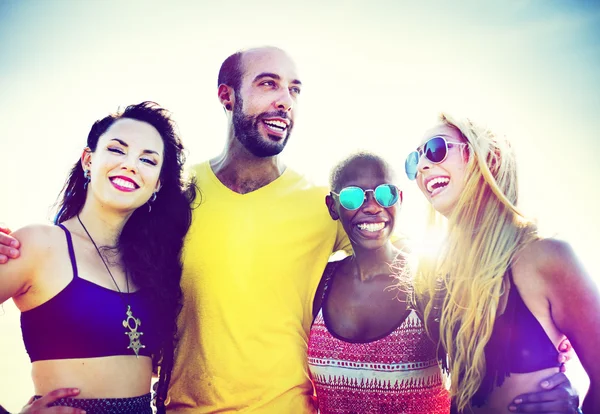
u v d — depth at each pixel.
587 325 2.83
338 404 3.30
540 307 2.92
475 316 3.02
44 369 3.04
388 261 3.47
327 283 3.61
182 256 3.76
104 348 3.08
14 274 2.97
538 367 2.89
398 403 3.19
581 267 2.90
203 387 3.67
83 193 3.48
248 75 4.03
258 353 3.64
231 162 4.03
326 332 3.40
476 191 3.18
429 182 3.32
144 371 3.27
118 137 3.33
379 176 3.44
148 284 3.40
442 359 3.29
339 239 4.03
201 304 3.70
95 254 3.28
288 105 4.02
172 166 3.66
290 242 3.86
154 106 3.58
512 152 3.20
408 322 3.25
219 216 3.85
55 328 3.03
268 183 4.02
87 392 3.02
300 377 3.65
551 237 2.98
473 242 3.15
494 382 2.96
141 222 3.56
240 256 3.75
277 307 3.74
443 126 3.31
